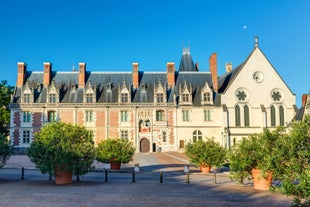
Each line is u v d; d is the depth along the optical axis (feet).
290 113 198.80
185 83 205.77
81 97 201.98
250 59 203.21
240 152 66.64
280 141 50.93
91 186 66.33
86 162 70.59
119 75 215.72
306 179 31.35
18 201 48.93
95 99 200.03
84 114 198.80
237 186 68.90
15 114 197.06
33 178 80.89
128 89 203.31
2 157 80.48
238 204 48.75
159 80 206.08
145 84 211.20
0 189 61.46
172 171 99.40
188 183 73.46
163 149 198.70
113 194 56.08
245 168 66.39
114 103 200.03
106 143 101.76
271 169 52.70
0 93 211.61
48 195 54.44
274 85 200.95
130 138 198.49
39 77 212.02
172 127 200.34
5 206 45.19
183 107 201.57
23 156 165.37
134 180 75.15
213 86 209.97
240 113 198.49
